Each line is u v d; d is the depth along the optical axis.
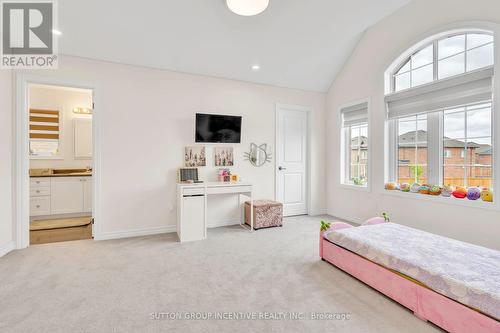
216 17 3.10
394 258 1.93
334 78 4.69
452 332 1.55
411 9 3.28
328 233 2.68
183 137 3.96
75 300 1.97
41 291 2.10
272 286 2.21
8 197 3.02
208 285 2.22
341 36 3.84
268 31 3.42
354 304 1.94
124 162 3.61
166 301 1.97
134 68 3.66
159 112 3.80
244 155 4.41
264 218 4.07
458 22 2.79
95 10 2.83
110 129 3.53
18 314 1.79
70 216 4.82
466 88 2.80
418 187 3.27
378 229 2.63
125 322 1.71
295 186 4.90
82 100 5.31
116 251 3.04
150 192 3.76
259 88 4.51
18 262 2.70
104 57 3.45
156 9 2.90
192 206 3.47
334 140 4.80
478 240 2.67
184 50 3.55
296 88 4.78
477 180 2.82
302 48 3.85
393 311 1.85
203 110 4.10
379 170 3.81
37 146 5.00
